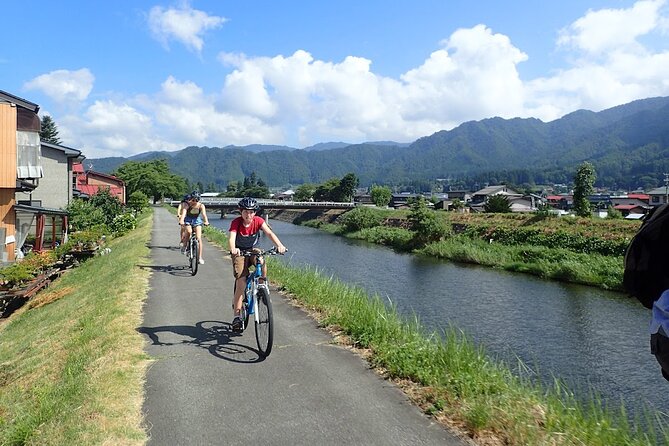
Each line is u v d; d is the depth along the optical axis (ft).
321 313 23.75
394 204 394.93
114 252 61.00
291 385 14.76
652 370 41.01
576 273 81.46
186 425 12.25
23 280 46.91
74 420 12.45
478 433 11.63
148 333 20.40
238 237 18.95
